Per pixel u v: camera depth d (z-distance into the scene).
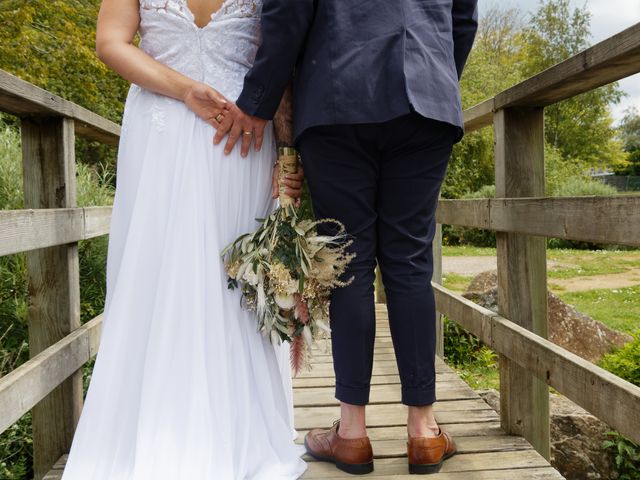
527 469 1.80
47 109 1.93
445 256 12.55
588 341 4.80
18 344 3.17
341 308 1.68
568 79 1.62
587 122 25.95
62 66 10.02
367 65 1.50
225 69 1.63
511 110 2.11
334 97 1.50
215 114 1.60
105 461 1.52
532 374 1.87
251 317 1.71
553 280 9.81
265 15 1.49
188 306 1.57
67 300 2.08
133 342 1.58
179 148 1.61
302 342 1.69
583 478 2.85
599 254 13.25
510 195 2.12
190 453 1.48
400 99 1.47
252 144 1.70
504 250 2.13
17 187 3.81
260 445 1.62
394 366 3.02
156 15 1.60
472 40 1.73
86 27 10.49
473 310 2.42
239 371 1.65
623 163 33.25
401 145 1.59
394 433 2.09
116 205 1.68
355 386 1.71
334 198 1.62
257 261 1.58
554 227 1.68
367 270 1.68
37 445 2.04
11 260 3.39
